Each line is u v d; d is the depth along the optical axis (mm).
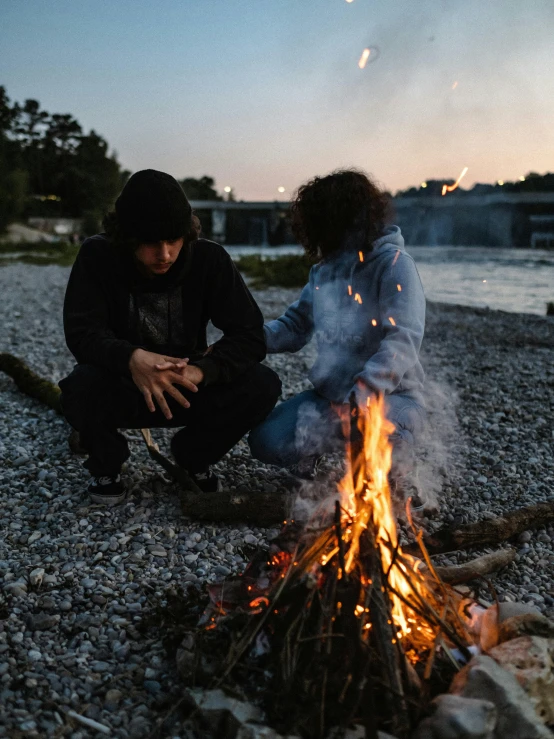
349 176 2893
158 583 2596
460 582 2418
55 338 8133
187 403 2717
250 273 16938
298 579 1968
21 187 63719
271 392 3123
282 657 1818
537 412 4898
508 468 3805
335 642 1831
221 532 3016
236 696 1814
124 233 2555
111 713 1924
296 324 3381
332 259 3020
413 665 1920
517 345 7844
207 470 3336
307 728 1711
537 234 43562
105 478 3227
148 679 2051
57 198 89062
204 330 3209
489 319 9945
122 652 2178
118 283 2893
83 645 2225
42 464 3781
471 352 7406
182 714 1892
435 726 1618
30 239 57625
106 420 3047
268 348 3363
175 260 2807
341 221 2875
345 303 3023
